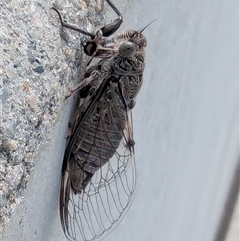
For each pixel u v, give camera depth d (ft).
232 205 0.79
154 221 0.60
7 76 0.35
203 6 0.58
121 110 0.45
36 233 0.41
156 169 0.58
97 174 0.47
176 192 0.64
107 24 0.44
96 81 0.44
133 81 0.45
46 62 0.37
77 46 0.41
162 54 0.54
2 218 0.35
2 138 0.35
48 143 0.39
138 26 0.50
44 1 0.39
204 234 0.75
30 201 0.39
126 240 0.55
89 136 0.44
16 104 0.35
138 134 0.54
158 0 0.52
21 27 0.37
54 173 0.42
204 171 0.70
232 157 0.78
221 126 0.71
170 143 0.60
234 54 0.69
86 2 0.42
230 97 0.72
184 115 0.61
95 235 0.48
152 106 0.55
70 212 0.45
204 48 0.61
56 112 0.39
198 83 0.62
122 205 0.53
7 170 0.35
